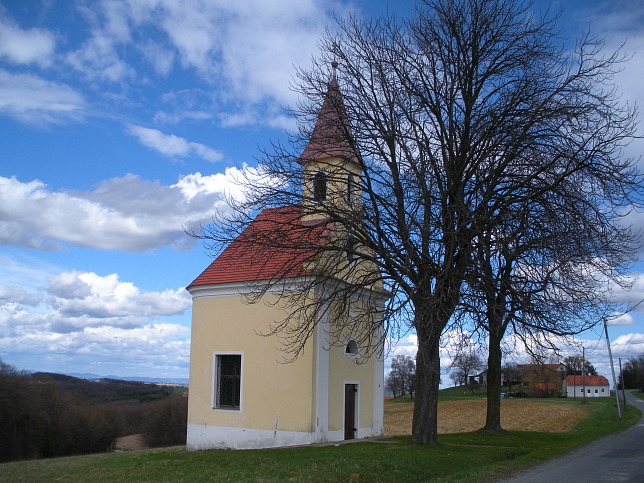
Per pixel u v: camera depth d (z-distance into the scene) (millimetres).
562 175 17281
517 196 18031
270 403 22344
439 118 18562
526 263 17703
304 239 19562
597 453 18781
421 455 15703
